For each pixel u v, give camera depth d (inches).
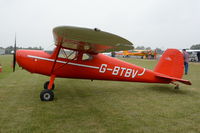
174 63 226.5
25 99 169.0
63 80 293.3
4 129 105.7
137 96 193.0
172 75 227.5
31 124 113.1
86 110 142.3
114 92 211.2
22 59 180.7
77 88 228.7
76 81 285.7
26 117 124.4
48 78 309.9
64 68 187.0
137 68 213.2
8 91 201.5
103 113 136.7
